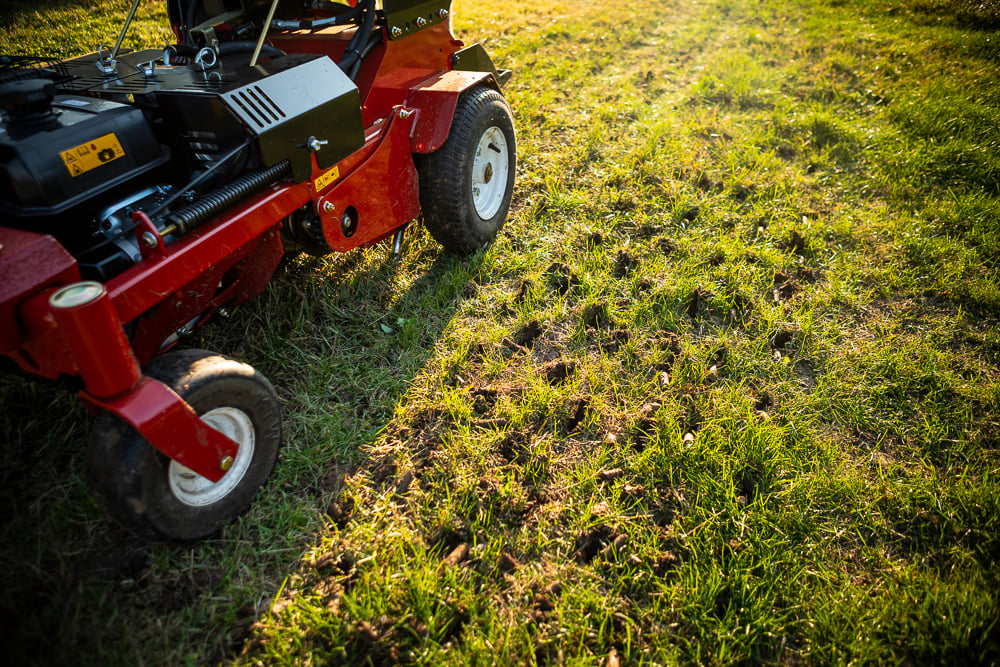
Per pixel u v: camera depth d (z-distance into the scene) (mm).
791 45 8469
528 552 2447
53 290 2039
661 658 2137
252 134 2545
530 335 3510
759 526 2535
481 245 4082
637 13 9945
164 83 2742
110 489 2061
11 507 2412
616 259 4102
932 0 10141
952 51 7988
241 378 2328
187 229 2340
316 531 2506
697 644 2172
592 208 4633
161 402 2029
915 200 4922
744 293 3795
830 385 3240
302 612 2211
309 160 2846
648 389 3162
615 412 3037
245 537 2449
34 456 2621
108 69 2924
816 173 5266
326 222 3021
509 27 8914
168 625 2170
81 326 1850
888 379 3297
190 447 2135
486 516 2527
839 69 7570
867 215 4676
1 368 2447
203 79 2748
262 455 2512
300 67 2863
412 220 3928
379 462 2783
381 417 3002
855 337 3590
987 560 2445
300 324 3395
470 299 3740
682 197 4711
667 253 4215
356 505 2566
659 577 2375
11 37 7531
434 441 2861
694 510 2590
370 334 3445
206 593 2277
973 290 3842
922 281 4008
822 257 4254
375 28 3564
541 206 4637
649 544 2457
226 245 2498
